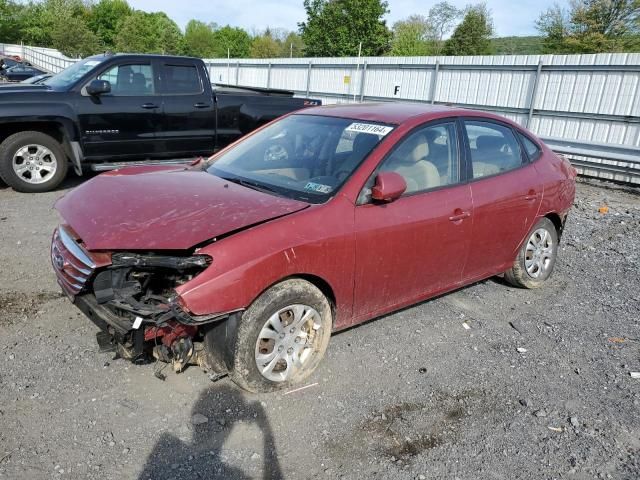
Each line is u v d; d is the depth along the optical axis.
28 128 7.71
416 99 17.89
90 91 7.66
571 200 5.27
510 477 2.73
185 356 3.04
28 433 2.82
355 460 2.78
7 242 5.60
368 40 51.88
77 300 3.19
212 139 8.91
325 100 21.80
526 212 4.67
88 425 2.91
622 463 2.87
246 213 3.15
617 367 3.85
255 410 3.12
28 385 3.21
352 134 3.92
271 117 9.37
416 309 4.61
